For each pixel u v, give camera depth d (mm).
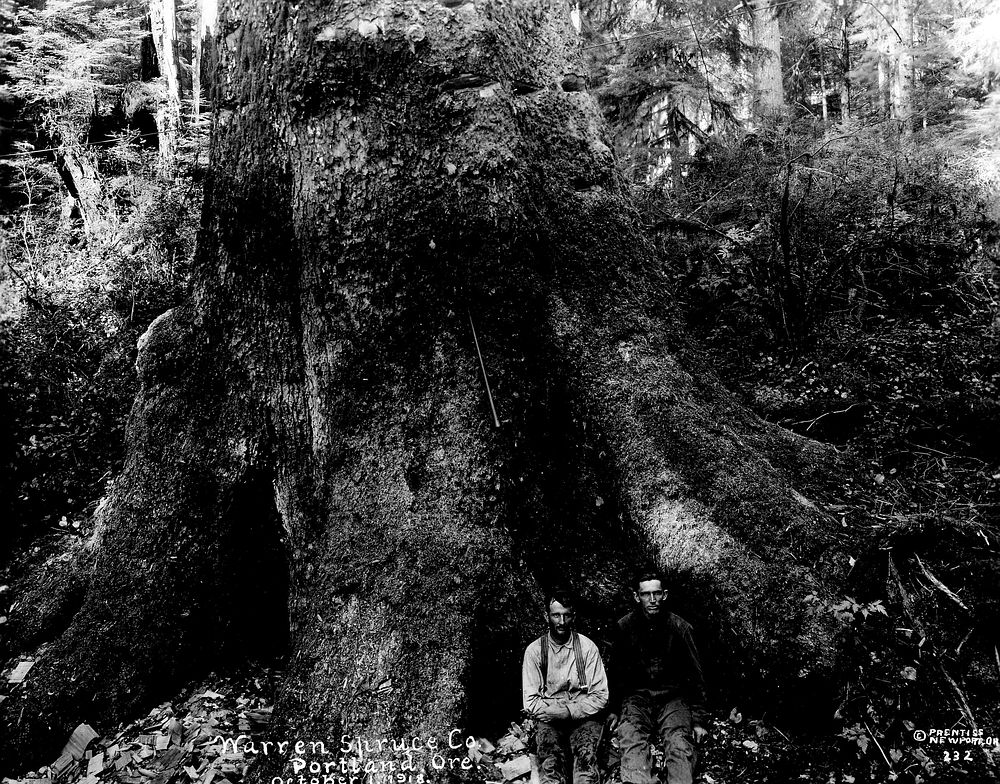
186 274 8281
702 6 10094
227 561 4699
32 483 6691
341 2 4086
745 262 7227
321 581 3990
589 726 3613
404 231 4156
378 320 4164
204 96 10664
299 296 4340
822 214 7195
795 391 6016
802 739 3566
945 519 4289
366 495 4062
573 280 4617
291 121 4184
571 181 4715
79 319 7867
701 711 3656
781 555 3969
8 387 7066
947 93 11805
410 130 4160
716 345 6715
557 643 3725
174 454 4734
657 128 10406
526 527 4242
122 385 7301
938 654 3766
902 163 7695
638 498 4297
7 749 4203
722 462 4297
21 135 11555
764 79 11016
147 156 11078
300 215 4215
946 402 5582
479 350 4223
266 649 4809
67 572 5148
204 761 3912
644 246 4938
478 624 3824
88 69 11023
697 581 4008
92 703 4418
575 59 4883
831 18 15469
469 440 4090
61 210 11016
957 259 7246
